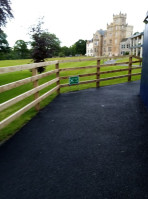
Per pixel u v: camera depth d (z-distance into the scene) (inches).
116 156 105.1
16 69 145.0
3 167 97.5
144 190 78.5
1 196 77.3
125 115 175.0
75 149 114.0
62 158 104.3
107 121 160.6
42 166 97.3
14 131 145.0
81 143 121.7
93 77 472.7
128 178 86.1
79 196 76.0
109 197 75.0
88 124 154.8
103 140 125.2
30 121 166.4
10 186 83.0
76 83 301.0
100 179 85.8
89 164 97.9
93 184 82.7
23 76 603.2
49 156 106.8
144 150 111.3
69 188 80.7
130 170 92.1
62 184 83.3
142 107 199.8
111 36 2406.5
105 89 309.0
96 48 2869.1
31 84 400.2
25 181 86.0
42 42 573.6
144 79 218.4
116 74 502.3
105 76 478.0
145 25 222.7
